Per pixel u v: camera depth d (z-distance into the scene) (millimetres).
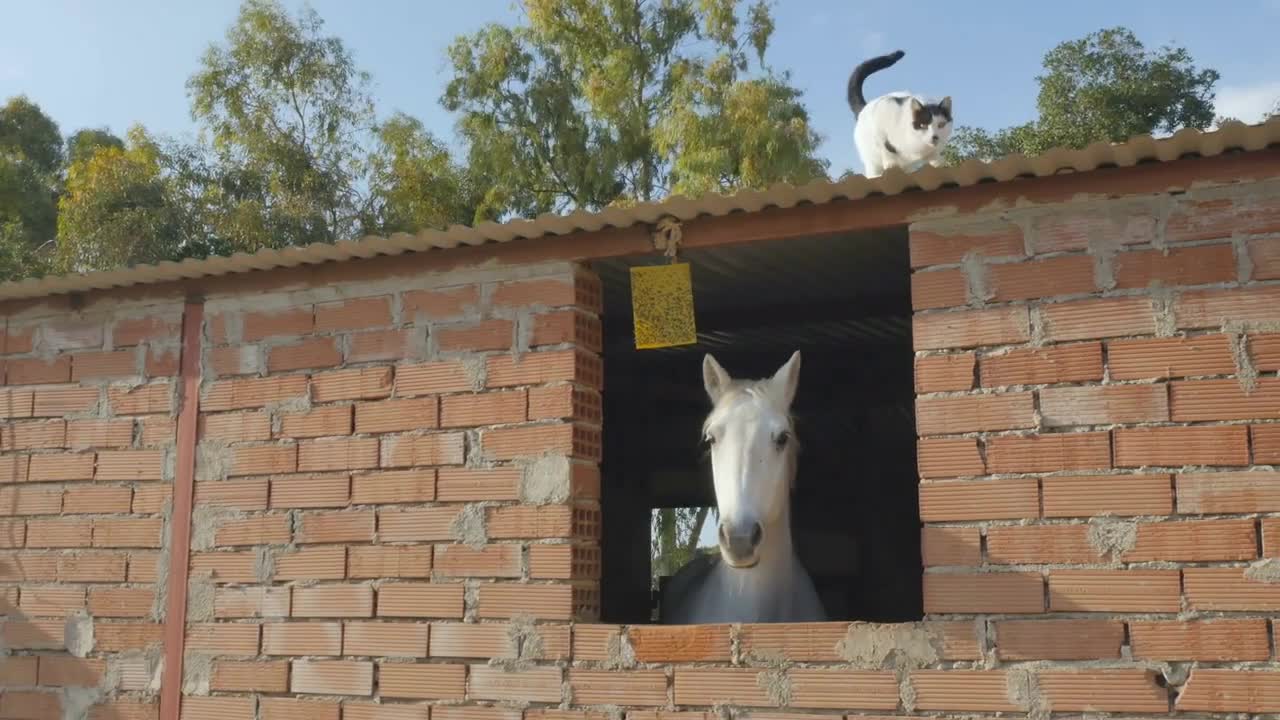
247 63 22219
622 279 6578
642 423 10062
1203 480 4586
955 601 4863
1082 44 22609
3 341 7184
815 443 10320
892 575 9875
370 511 6016
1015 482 4848
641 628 5344
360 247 5965
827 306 7551
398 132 23062
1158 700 4504
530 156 23156
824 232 5332
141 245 20172
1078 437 4789
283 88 22391
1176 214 4789
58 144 30172
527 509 5672
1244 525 4500
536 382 5770
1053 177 4930
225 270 6414
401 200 22516
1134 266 4812
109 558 6664
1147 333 4758
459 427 5898
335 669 5945
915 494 9945
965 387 4996
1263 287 4625
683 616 6422
